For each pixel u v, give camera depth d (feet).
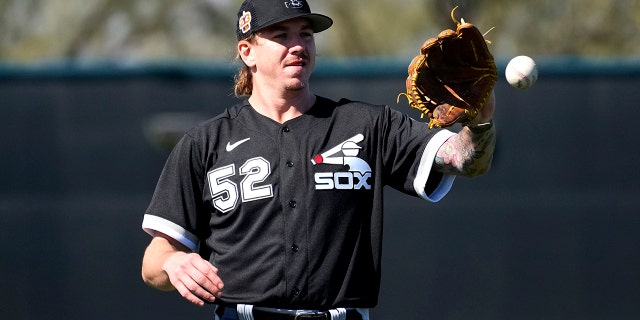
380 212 39.27
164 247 40.24
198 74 84.07
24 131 84.48
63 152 84.33
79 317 83.82
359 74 82.94
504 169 83.51
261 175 39.01
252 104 41.01
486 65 35.22
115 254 83.82
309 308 38.60
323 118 39.96
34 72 84.38
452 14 35.45
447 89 35.47
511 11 151.12
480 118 35.65
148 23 183.32
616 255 82.79
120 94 84.33
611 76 83.35
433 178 39.65
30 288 83.97
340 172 38.91
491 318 82.94
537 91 83.71
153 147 84.02
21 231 84.23
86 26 181.88
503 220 83.25
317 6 180.75
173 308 83.56
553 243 83.10
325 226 38.52
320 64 83.15
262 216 38.75
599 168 83.20
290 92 40.04
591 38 148.56
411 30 180.24
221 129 40.32
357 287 38.88
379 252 39.29
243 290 39.04
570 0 149.07
